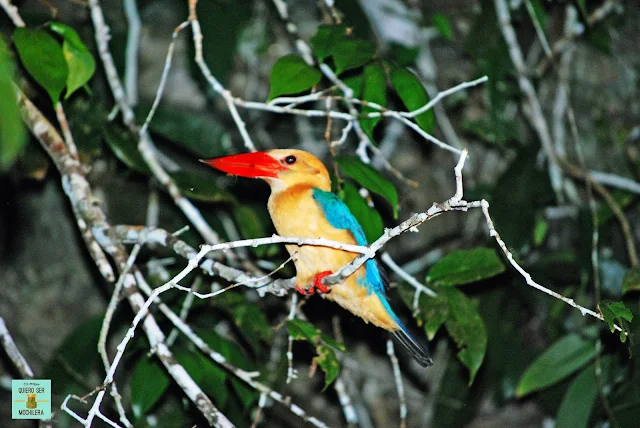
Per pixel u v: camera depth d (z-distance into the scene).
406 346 8.02
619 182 11.80
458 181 5.46
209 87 11.55
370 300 7.68
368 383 12.79
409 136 13.31
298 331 7.50
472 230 12.96
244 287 9.35
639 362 9.65
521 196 10.34
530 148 10.45
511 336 11.16
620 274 10.73
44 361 12.04
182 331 8.57
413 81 7.58
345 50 7.21
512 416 12.87
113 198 11.23
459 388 11.30
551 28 12.95
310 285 7.62
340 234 7.59
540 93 13.00
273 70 7.05
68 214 12.34
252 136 12.66
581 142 13.01
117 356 6.17
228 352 8.95
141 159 9.05
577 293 11.21
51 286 12.27
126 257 7.80
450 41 13.02
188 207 8.93
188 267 6.05
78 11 10.80
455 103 12.93
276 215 7.80
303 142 12.76
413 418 12.60
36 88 9.31
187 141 10.26
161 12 12.59
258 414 7.77
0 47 4.05
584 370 9.82
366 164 7.73
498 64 11.72
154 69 12.55
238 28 11.09
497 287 10.97
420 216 5.79
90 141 9.41
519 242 10.31
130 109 9.41
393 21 12.46
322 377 12.41
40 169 9.59
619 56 13.34
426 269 12.14
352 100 7.57
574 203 12.05
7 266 12.19
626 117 13.20
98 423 10.90
